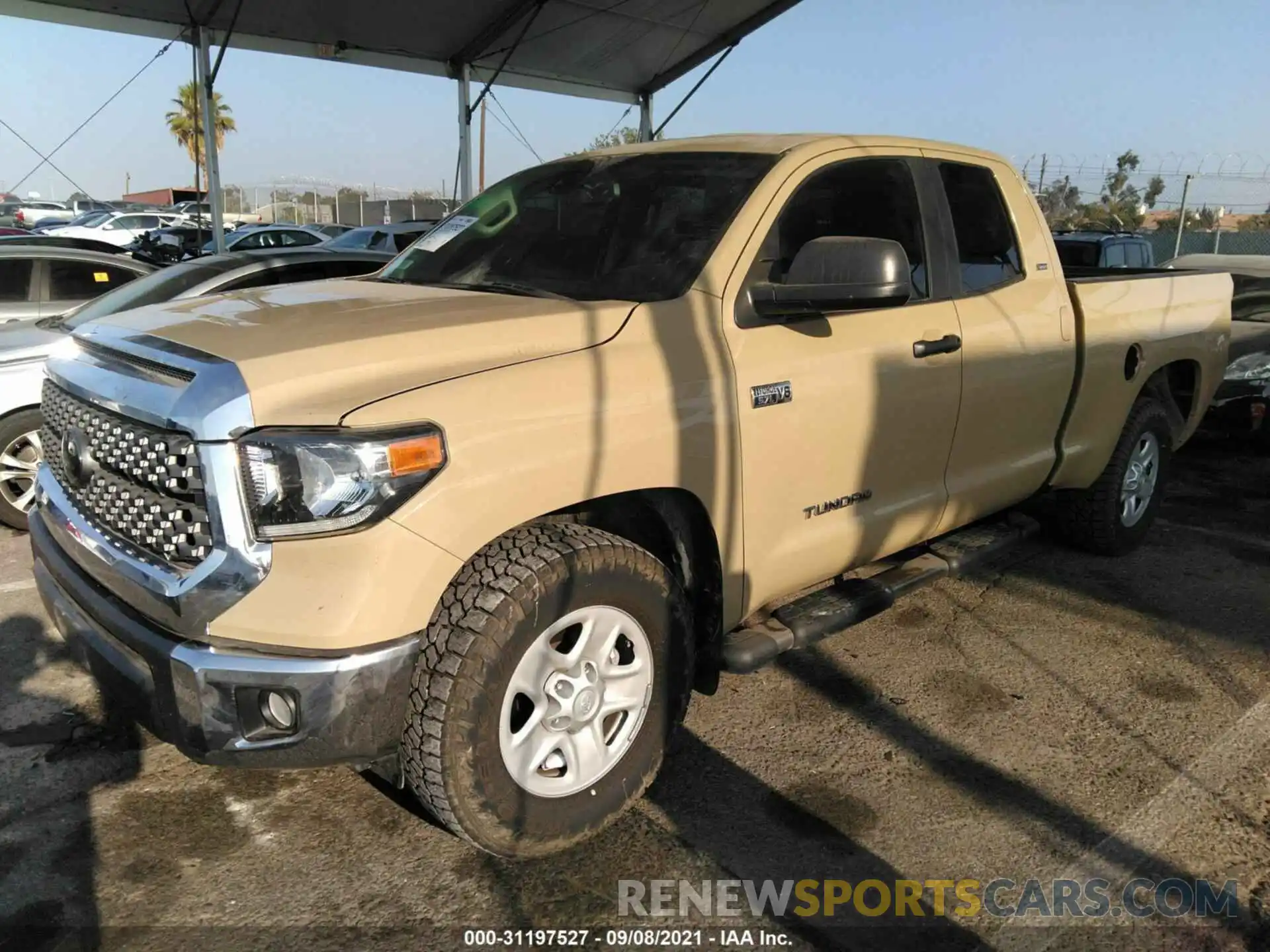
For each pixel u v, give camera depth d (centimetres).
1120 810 307
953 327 371
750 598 315
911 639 427
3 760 325
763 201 321
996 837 293
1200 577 505
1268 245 1945
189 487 229
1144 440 513
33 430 550
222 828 292
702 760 331
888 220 364
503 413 246
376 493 226
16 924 251
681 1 1084
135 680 244
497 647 244
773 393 305
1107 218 2397
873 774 325
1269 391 732
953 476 389
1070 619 450
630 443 269
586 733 272
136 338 269
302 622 226
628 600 273
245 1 967
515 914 259
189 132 4372
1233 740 348
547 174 394
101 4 946
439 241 389
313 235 2366
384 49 1143
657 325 288
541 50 1216
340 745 233
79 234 2872
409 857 280
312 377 234
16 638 416
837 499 336
